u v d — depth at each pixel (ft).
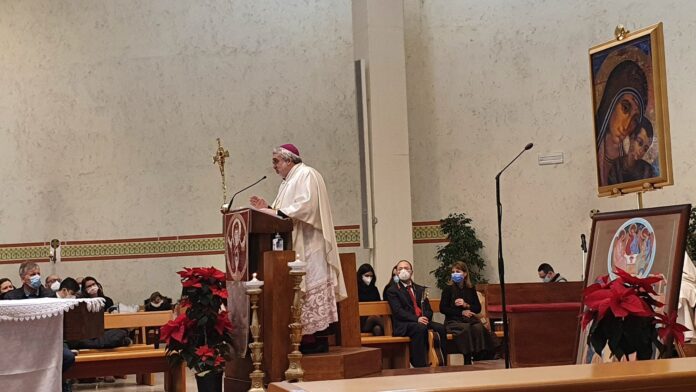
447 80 49.16
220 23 50.26
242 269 23.76
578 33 46.60
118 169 49.88
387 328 34.09
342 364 23.07
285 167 25.05
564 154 46.65
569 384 6.00
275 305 22.94
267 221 23.49
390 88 46.34
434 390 5.72
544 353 26.27
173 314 29.66
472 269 47.14
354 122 49.65
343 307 25.91
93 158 49.93
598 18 46.11
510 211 47.62
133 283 49.29
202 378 23.17
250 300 22.72
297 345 22.41
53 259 49.24
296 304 22.53
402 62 46.65
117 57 50.29
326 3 50.11
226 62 50.08
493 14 48.55
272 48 50.06
